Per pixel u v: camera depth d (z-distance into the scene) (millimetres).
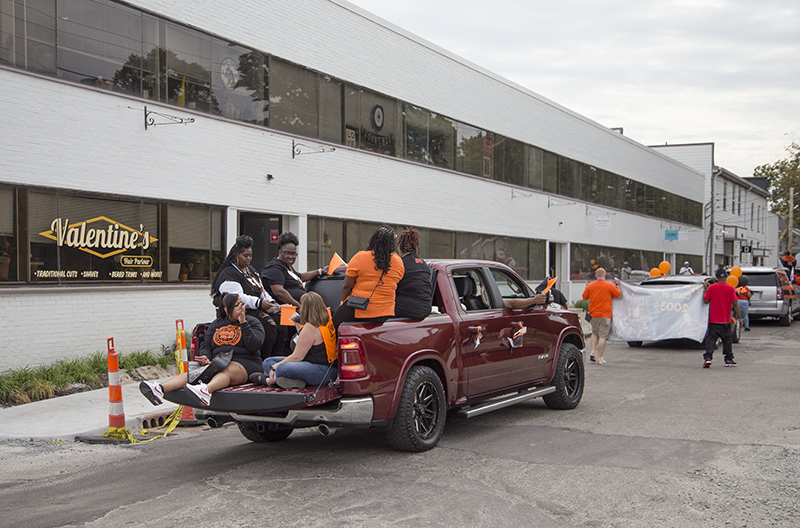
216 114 13461
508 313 7648
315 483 5387
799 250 68938
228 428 8055
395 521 4500
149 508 4828
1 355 9961
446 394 6680
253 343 6078
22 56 10328
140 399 9219
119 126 11656
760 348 15852
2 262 10031
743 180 53469
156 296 12242
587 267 30641
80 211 11086
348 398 5766
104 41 11469
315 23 15898
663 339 15688
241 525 4449
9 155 10117
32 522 4570
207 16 13266
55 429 7523
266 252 15680
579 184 29844
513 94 24734
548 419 7930
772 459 5996
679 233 37438
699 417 7918
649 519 4535
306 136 15609
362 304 5973
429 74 20094
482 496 5016
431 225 20141
